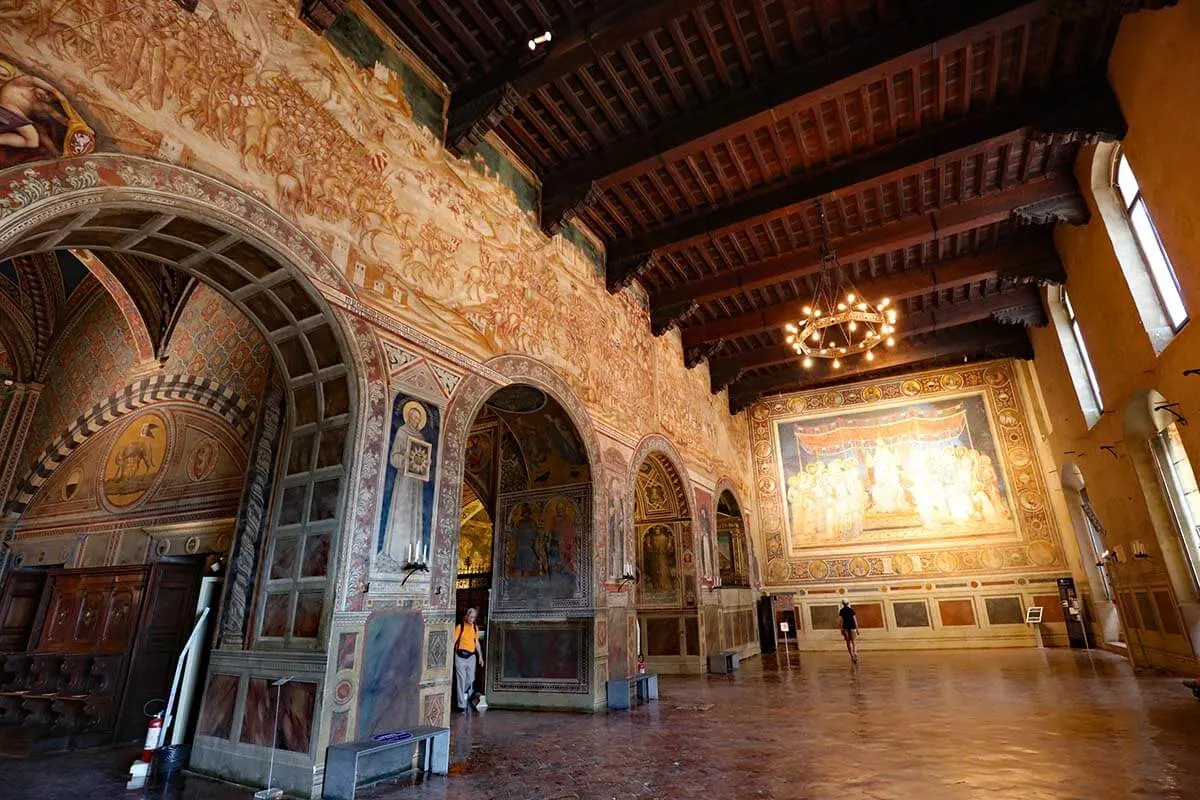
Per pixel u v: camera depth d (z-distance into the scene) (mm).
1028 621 16750
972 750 6133
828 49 8430
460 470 7383
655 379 13984
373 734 5723
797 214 12023
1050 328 14680
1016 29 8148
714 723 8094
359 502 6012
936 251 13750
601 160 10016
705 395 17469
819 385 21250
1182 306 8609
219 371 9719
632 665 10594
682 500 14375
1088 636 16531
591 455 10406
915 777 5297
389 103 7484
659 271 13938
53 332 12898
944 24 7754
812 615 19359
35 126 4137
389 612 6152
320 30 6676
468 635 9938
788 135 9984
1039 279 13211
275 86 6039
